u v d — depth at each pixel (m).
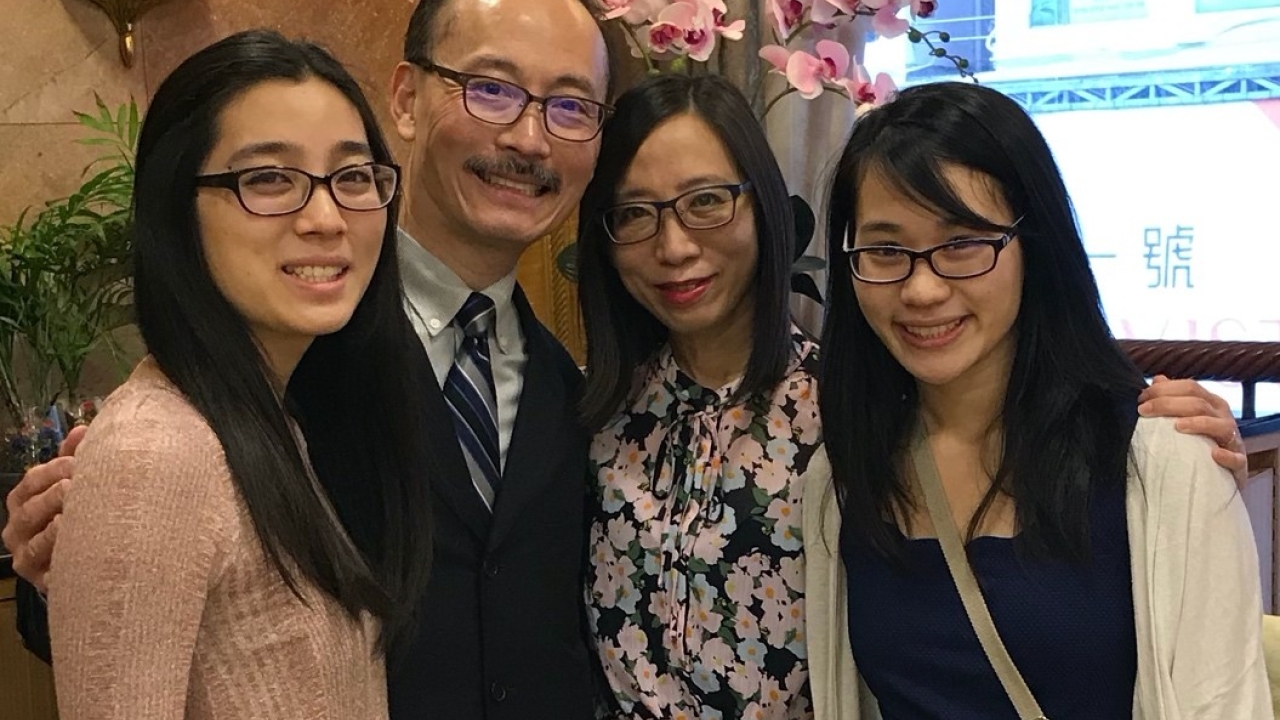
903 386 1.35
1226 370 2.31
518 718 1.42
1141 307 2.89
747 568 1.46
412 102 1.54
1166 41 2.77
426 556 1.23
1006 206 1.21
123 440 0.94
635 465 1.55
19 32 2.28
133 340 2.37
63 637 0.90
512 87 1.43
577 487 1.53
